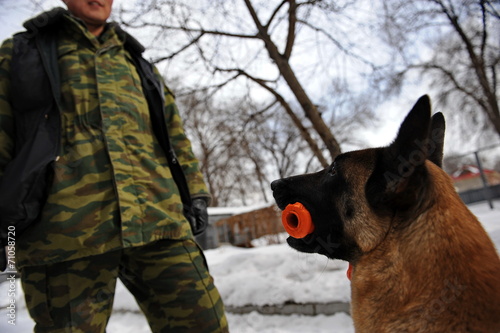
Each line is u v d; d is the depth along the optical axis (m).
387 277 1.70
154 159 2.21
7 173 1.80
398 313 1.62
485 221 6.37
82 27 2.16
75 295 1.84
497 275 1.50
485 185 9.82
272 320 4.20
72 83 2.03
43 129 1.89
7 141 1.93
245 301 4.45
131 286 2.23
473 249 1.54
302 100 5.14
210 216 11.90
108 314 2.00
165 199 2.13
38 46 2.02
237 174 15.64
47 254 1.79
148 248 2.07
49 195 1.83
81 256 1.82
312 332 3.79
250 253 5.44
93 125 2.02
